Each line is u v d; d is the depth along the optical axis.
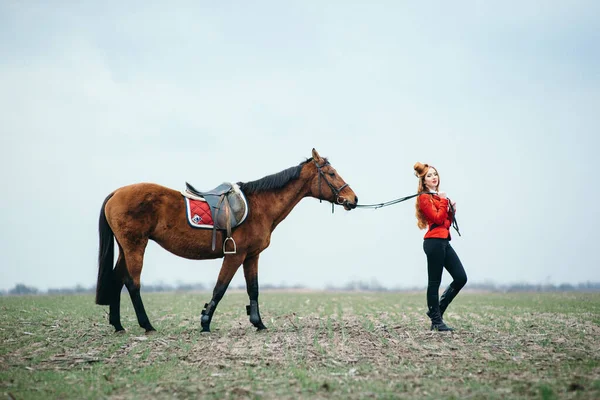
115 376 7.52
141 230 9.98
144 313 10.39
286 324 12.15
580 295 25.70
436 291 10.62
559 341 9.69
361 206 11.08
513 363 8.01
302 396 6.50
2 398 6.58
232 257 10.39
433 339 9.76
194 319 13.31
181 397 6.57
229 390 6.73
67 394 6.72
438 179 10.74
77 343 9.70
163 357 8.49
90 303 17.59
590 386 6.60
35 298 20.44
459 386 6.86
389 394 6.50
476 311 15.49
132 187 10.12
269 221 10.74
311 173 11.04
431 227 10.55
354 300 21.52
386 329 11.02
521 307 16.83
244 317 13.89
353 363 8.09
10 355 8.76
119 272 10.59
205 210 10.21
